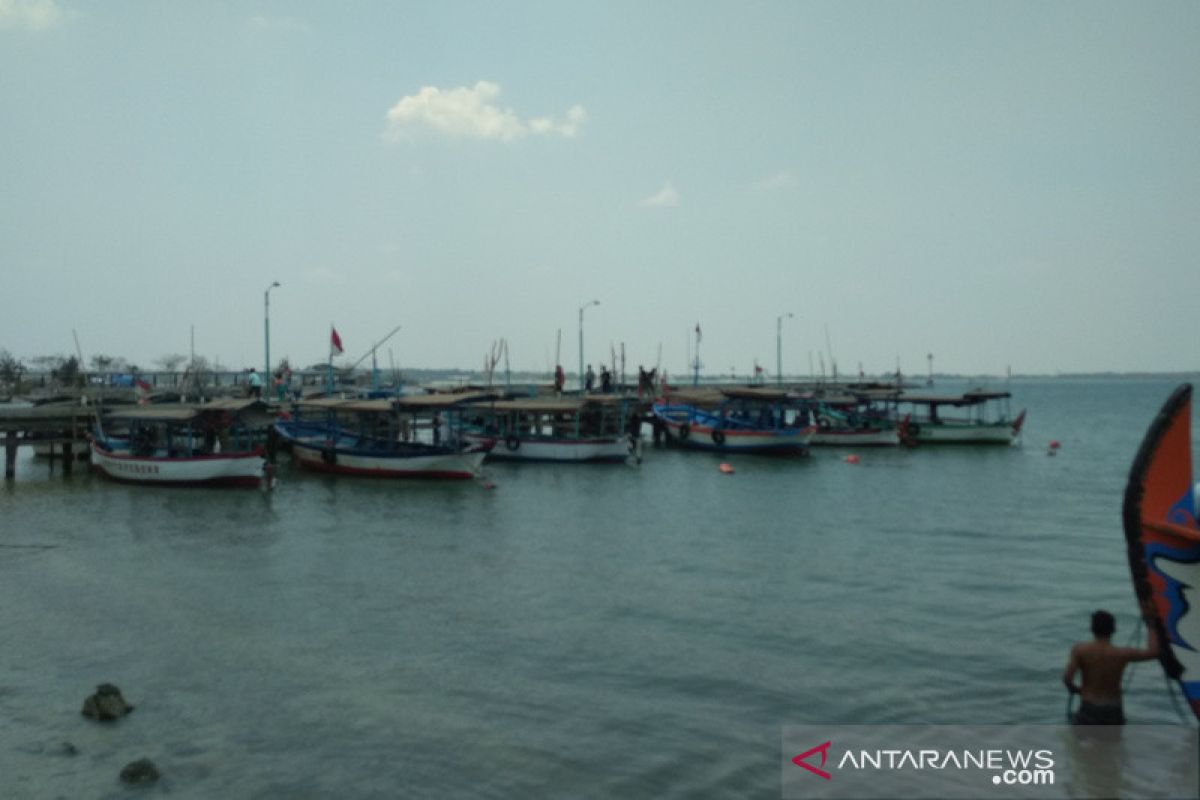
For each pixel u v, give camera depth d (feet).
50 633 60.64
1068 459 187.73
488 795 38.34
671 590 72.90
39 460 173.78
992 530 101.81
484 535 97.91
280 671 53.21
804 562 83.92
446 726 45.21
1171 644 39.93
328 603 68.44
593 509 117.29
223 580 75.77
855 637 59.77
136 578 76.38
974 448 212.23
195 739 43.88
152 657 55.83
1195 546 39.14
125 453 138.21
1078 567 81.56
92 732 44.70
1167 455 40.42
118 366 325.42
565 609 66.90
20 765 41.09
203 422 133.49
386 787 39.04
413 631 61.21
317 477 145.48
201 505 117.50
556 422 195.31
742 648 57.57
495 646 57.98
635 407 208.85
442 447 143.74
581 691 50.03
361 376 322.55
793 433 183.83
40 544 91.20
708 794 38.42
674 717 46.39
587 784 39.24
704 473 159.12
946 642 58.75
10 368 313.32
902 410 442.50
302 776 40.06
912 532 100.58
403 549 89.76
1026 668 53.57
